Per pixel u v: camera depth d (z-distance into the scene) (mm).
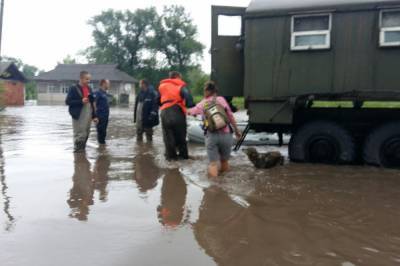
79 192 5828
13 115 24016
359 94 7824
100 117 10867
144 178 6734
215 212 4910
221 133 6859
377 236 4152
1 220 4621
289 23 8188
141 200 5426
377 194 5766
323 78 8031
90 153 9359
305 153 8219
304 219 4664
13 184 6273
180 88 8320
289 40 8203
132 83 63719
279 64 8289
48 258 3639
